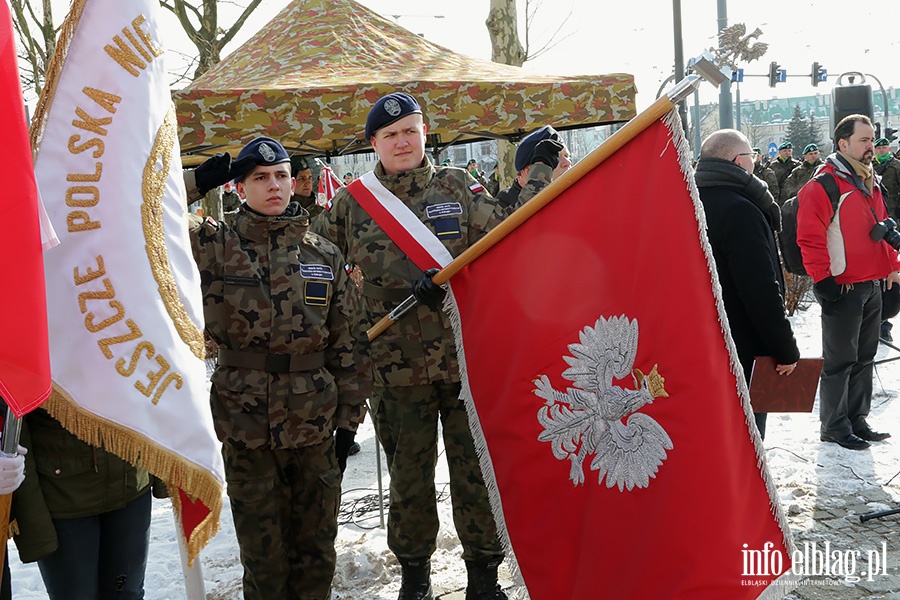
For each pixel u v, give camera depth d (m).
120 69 2.39
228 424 3.25
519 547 3.03
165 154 2.45
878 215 5.71
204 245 3.26
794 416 6.61
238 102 5.66
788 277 11.46
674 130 2.66
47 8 9.40
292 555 3.45
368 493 5.53
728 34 2.58
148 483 2.76
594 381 2.83
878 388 7.40
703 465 2.59
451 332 3.71
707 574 2.56
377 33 6.98
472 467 3.76
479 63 6.96
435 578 4.17
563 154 4.07
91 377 2.25
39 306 1.93
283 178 3.32
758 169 14.98
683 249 2.64
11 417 2.09
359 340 3.47
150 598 4.01
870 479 5.17
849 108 16.72
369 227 3.78
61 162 2.32
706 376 2.60
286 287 3.28
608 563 2.78
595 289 2.84
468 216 3.79
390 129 3.72
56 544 2.49
